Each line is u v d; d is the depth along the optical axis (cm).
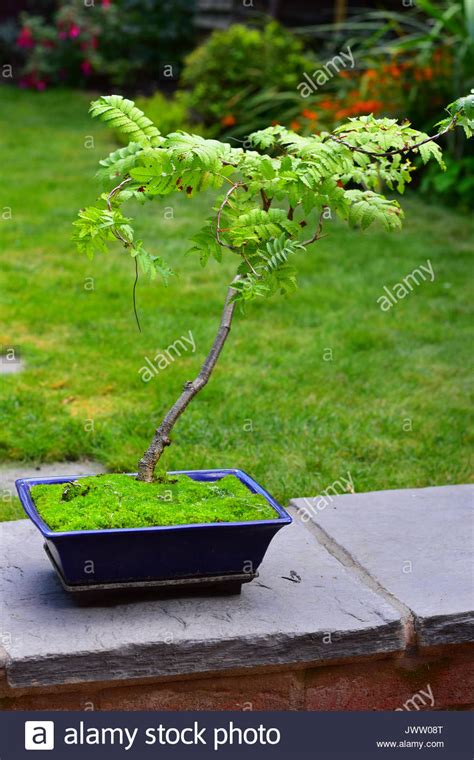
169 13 1455
